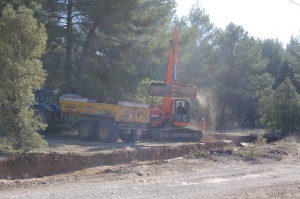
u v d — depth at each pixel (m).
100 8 29.30
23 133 17.62
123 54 31.12
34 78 17.77
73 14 30.77
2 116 17.36
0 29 17.34
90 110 25.03
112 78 29.80
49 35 28.84
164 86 27.08
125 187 12.79
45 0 29.03
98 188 12.58
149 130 27.11
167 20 33.47
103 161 19.05
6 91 17.00
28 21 17.50
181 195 11.78
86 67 29.72
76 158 18.08
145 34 32.06
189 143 25.36
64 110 25.75
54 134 27.39
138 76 31.36
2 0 26.25
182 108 27.41
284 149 23.61
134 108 25.00
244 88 55.81
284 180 14.70
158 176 15.07
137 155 20.67
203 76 52.50
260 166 18.17
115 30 30.48
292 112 32.84
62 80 30.34
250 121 56.78
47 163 17.17
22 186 12.91
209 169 16.98
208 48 52.94
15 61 17.31
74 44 30.28
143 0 31.12
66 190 12.23
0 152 17.12
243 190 12.80
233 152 21.31
